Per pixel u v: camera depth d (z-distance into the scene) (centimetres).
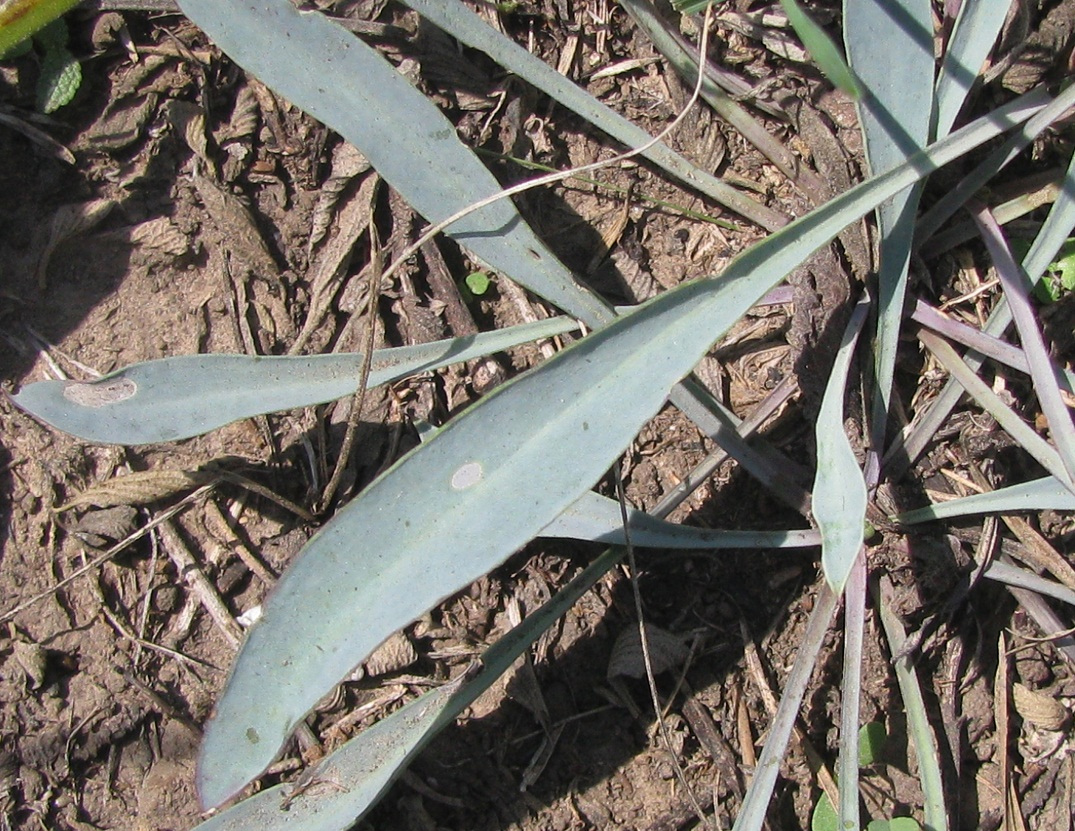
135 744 29
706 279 24
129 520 29
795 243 25
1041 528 30
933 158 26
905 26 27
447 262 30
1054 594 29
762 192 31
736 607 30
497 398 24
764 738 29
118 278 30
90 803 29
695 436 30
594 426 24
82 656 29
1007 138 30
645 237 31
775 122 31
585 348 24
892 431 30
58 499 29
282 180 31
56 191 30
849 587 28
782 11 31
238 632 29
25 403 26
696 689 30
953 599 29
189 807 29
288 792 26
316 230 30
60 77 30
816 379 29
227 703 24
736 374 31
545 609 28
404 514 24
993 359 30
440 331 30
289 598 24
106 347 30
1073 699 30
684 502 30
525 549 30
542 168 31
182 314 30
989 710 30
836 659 30
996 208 30
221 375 27
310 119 30
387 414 30
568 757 29
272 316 30
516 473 24
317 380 28
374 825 29
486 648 29
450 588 24
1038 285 30
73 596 29
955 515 29
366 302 30
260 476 30
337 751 26
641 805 29
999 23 28
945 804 29
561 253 31
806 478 30
